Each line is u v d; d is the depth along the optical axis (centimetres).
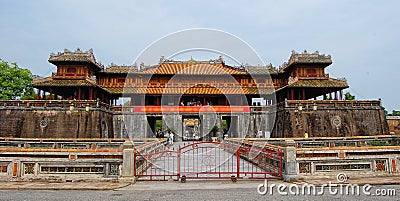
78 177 1306
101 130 4144
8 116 4094
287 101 4394
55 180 1299
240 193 1109
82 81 4825
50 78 4941
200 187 1217
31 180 1300
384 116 4453
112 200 999
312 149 1363
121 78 5684
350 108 4425
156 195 1074
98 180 1305
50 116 4103
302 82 5069
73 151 1309
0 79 5125
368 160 1387
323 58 5197
